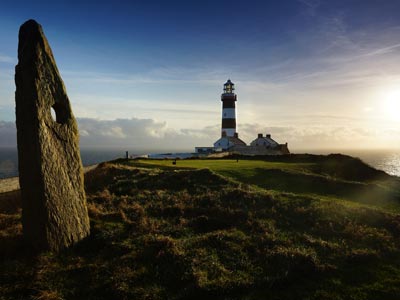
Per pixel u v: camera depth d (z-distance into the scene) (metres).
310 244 15.00
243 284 11.71
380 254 14.17
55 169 14.37
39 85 13.59
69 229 14.90
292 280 12.19
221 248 14.49
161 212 19.48
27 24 13.77
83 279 12.41
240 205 20.20
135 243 14.99
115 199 22.02
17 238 14.91
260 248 14.52
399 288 11.62
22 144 13.80
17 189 29.48
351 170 39.19
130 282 11.95
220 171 30.73
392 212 20.36
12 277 12.26
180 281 12.08
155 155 64.62
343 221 17.59
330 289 11.62
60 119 15.12
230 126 96.56
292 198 21.41
